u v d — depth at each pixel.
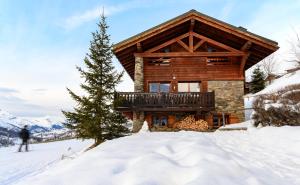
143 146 8.58
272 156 9.04
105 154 7.53
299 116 13.21
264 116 14.20
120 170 6.43
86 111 17.91
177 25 21.58
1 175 12.04
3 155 19.27
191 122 20.55
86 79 18.41
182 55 22.70
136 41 21.39
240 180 6.04
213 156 7.29
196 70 22.86
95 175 6.04
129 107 20.75
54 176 6.23
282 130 12.07
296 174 7.16
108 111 18.11
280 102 13.86
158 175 6.01
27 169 13.27
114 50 21.23
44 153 19.23
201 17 21.25
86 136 17.81
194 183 5.44
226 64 22.98
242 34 21.05
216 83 22.67
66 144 25.80
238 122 21.98
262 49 22.20
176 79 22.81
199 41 23.50
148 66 23.05
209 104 20.73
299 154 9.15
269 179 6.52
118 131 18.05
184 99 20.80
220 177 5.93
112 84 18.50
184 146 8.55
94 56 18.58
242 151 9.69
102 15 18.98
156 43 23.41
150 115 22.16
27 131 22.05
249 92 37.19
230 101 22.34
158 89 22.94
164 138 10.30
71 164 7.00
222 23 21.05
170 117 22.20
